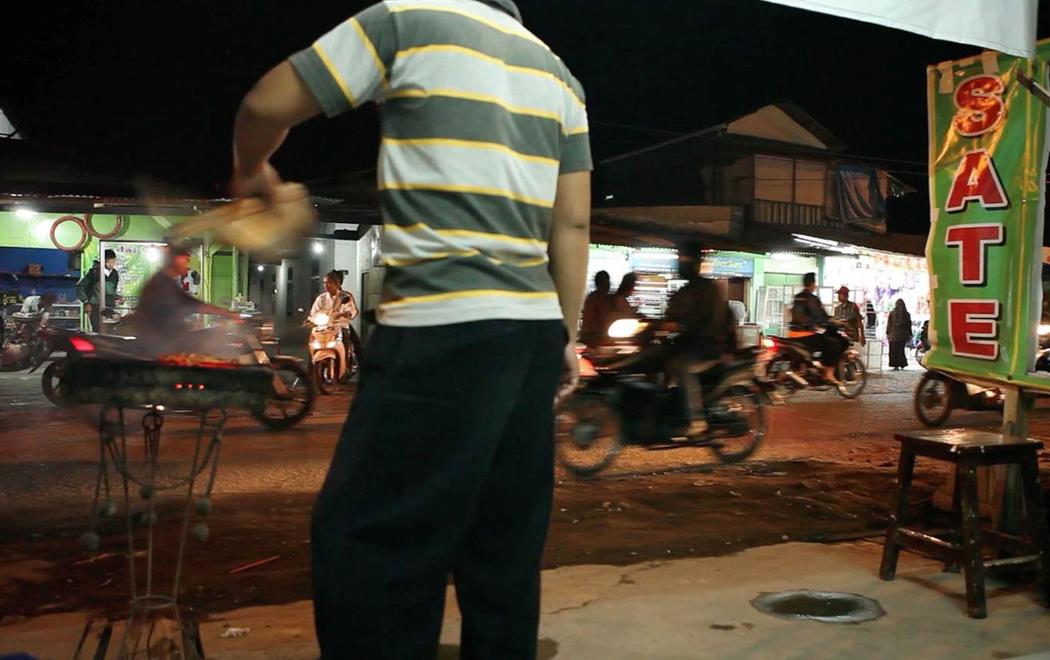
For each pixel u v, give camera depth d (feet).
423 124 5.40
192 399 7.13
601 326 30.63
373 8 5.55
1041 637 11.47
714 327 24.71
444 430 5.25
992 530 14.79
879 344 66.59
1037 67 13.88
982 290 14.64
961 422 37.50
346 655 5.26
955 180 15.05
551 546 16.63
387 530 5.24
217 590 13.74
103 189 33.73
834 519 19.16
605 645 10.88
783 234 54.34
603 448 27.02
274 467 23.57
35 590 13.57
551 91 5.86
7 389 42.11
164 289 24.73
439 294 5.29
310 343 41.73
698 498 21.27
